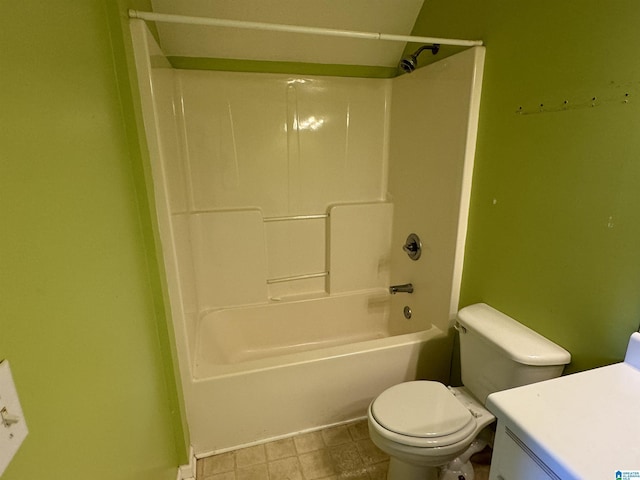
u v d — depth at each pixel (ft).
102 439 2.46
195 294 6.40
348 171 7.46
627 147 3.16
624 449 2.27
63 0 2.31
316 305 7.70
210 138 6.56
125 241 3.26
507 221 4.61
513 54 4.27
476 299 5.34
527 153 4.21
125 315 3.12
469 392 4.94
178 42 5.83
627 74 3.11
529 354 3.92
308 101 6.87
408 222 6.97
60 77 2.20
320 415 5.64
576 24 3.50
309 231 7.54
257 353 7.47
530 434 2.39
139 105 3.76
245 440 5.41
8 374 1.50
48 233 1.94
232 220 6.88
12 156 1.66
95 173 2.66
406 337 5.82
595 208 3.49
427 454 3.89
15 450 1.51
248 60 6.39
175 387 4.50
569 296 3.86
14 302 1.60
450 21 5.34
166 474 4.21
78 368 2.18
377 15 6.02
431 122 5.91
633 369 3.05
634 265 3.20
